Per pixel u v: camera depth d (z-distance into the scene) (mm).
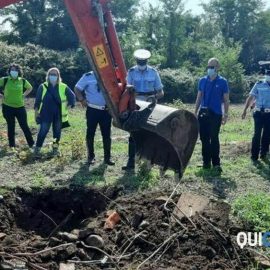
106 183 8602
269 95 10375
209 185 8727
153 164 6148
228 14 54094
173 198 7043
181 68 38156
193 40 48406
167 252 5793
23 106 11680
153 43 43125
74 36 45312
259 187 8742
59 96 11297
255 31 54250
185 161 5941
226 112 9516
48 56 29359
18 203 7613
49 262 5504
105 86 5785
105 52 5754
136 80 9227
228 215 6777
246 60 53844
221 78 9422
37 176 9102
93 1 5605
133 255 5785
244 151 11680
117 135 14469
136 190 8266
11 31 46438
